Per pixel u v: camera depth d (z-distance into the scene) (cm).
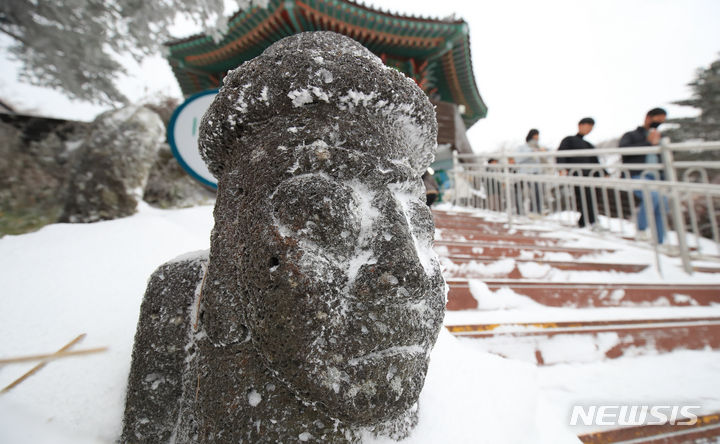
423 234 114
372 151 107
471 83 895
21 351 147
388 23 647
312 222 94
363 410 89
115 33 470
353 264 97
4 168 461
